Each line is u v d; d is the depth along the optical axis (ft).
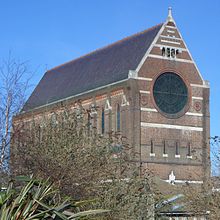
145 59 288.30
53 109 115.34
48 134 91.15
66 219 47.78
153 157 282.77
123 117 281.95
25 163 88.63
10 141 93.86
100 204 91.04
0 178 86.53
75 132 94.43
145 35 304.09
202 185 127.24
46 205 48.67
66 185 86.12
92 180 91.04
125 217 96.27
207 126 299.38
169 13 299.38
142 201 105.70
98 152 95.76
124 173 107.65
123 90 284.00
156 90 289.12
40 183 53.42
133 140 277.44
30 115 108.58
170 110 291.58
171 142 289.12
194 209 125.49
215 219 116.06
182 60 298.15
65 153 88.12
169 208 139.54
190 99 297.94
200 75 302.04
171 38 297.12
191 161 290.76
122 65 301.43
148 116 284.82
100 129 292.20
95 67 330.13
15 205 47.09
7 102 117.80
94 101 301.43
